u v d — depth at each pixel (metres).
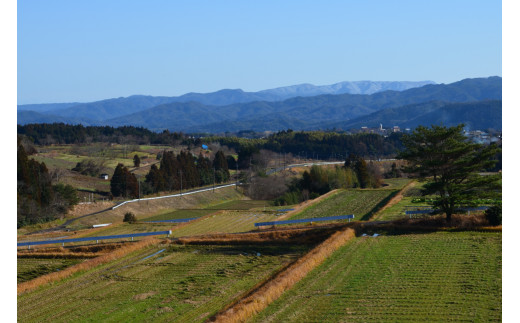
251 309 28.59
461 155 55.53
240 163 164.88
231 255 48.53
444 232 49.81
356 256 41.56
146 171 145.62
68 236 70.81
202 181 140.38
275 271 40.50
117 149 188.50
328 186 116.88
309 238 52.41
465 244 43.59
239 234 57.81
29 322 31.62
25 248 60.47
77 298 36.34
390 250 43.06
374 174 126.12
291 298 31.22
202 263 45.62
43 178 97.69
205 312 31.25
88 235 70.44
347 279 34.75
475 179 54.94
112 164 155.00
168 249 52.69
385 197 88.56
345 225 56.50
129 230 73.19
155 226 76.25
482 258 38.19
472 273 34.25
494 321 25.45
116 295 36.53
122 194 117.94
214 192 126.50
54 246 61.38
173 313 31.50
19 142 136.12
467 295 29.67
